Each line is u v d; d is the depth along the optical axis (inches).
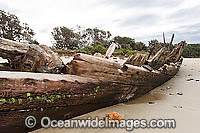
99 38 1731.1
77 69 106.3
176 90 206.4
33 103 84.1
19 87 77.5
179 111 131.0
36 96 84.1
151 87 201.9
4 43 120.3
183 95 180.5
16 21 1285.7
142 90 176.7
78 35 1678.2
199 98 165.8
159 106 144.1
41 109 89.3
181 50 352.8
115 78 128.5
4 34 1226.6
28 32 1434.5
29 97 81.7
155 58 211.8
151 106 143.9
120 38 1635.1
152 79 192.7
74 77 103.1
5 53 122.3
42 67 111.1
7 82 73.7
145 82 174.4
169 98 171.5
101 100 126.2
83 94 107.0
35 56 113.2
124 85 140.8
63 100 97.0
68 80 96.7
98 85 115.3
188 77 293.7
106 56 197.8
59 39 1537.9
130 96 158.4
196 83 236.5
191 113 126.0
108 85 123.7
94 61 112.0
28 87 80.4
